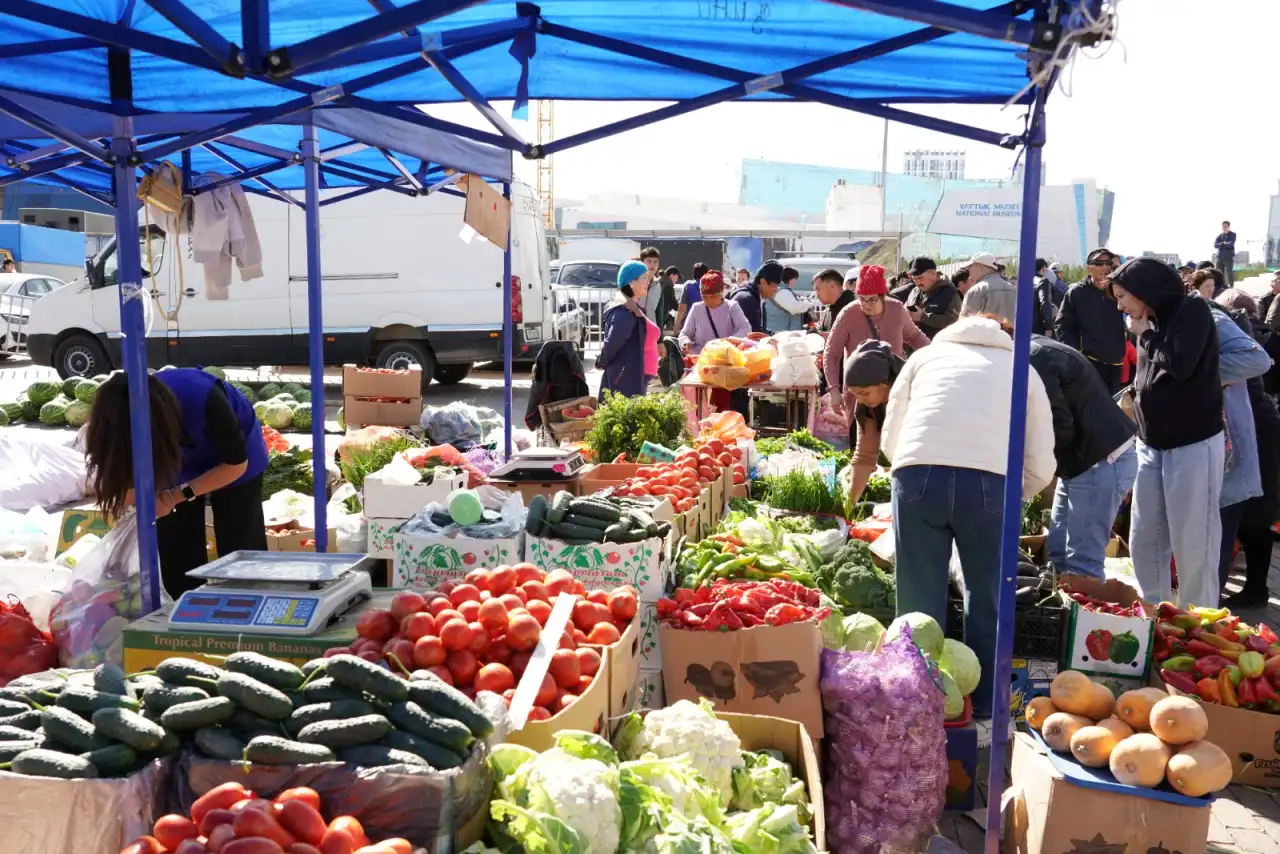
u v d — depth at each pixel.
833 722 3.61
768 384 9.54
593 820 2.38
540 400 9.34
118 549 3.98
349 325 14.95
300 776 2.18
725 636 3.69
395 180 7.16
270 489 8.24
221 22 3.37
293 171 7.03
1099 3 2.20
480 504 4.59
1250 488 6.06
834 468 6.89
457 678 2.96
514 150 3.94
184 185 5.36
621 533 4.34
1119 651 4.39
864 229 29.91
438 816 2.14
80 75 3.69
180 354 14.84
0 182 4.36
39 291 20.72
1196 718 3.31
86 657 3.76
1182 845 3.24
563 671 3.03
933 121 3.34
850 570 5.05
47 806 2.17
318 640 3.28
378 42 3.40
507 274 7.74
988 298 5.94
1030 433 4.20
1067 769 3.41
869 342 5.19
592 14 3.34
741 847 2.65
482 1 2.15
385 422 10.59
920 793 3.47
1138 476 5.55
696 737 3.00
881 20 3.29
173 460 4.05
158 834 2.06
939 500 4.25
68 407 13.38
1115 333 8.65
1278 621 6.35
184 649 3.35
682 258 30.64
